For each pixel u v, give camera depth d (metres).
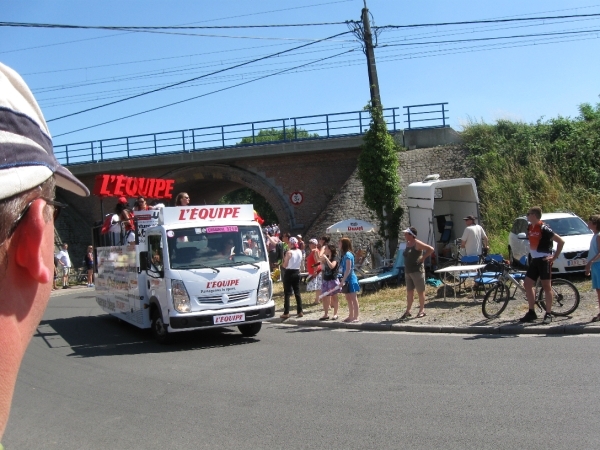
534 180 24.53
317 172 32.25
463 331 11.85
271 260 24.48
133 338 13.96
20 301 1.14
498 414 6.51
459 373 8.41
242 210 13.38
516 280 14.20
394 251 20.92
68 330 15.72
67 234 35.72
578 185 23.66
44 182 1.17
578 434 5.77
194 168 34.62
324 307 14.61
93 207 37.19
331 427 6.51
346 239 14.02
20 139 1.10
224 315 12.41
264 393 8.12
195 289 12.31
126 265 14.77
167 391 8.59
